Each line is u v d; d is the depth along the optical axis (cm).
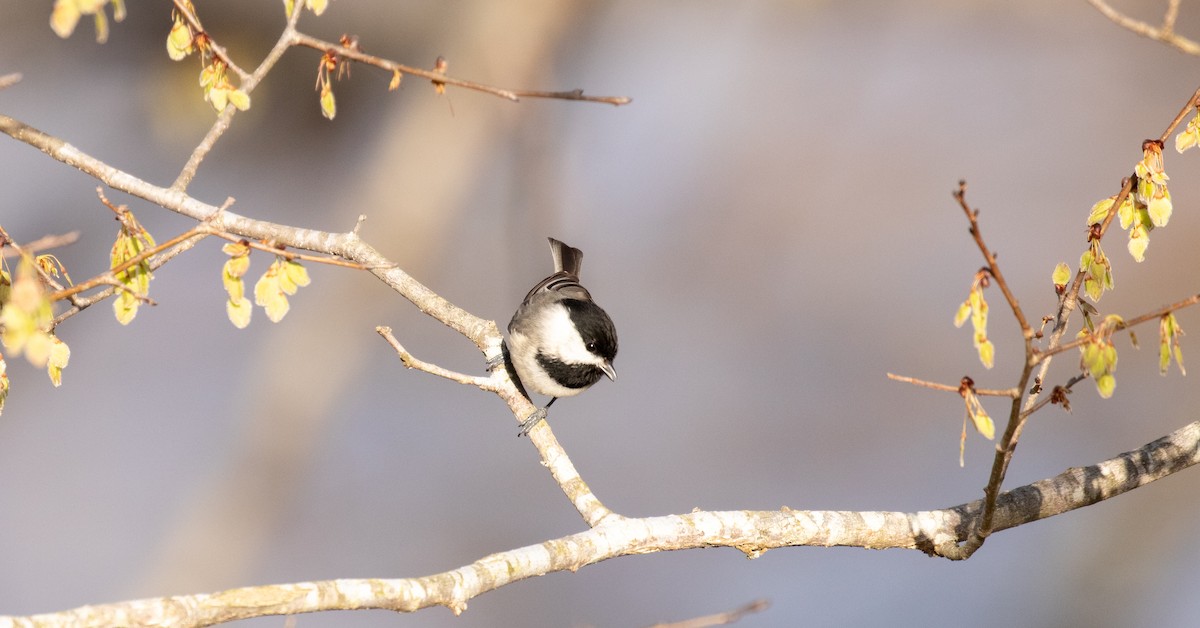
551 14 1590
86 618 412
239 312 532
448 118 1564
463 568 515
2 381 554
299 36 570
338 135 1623
